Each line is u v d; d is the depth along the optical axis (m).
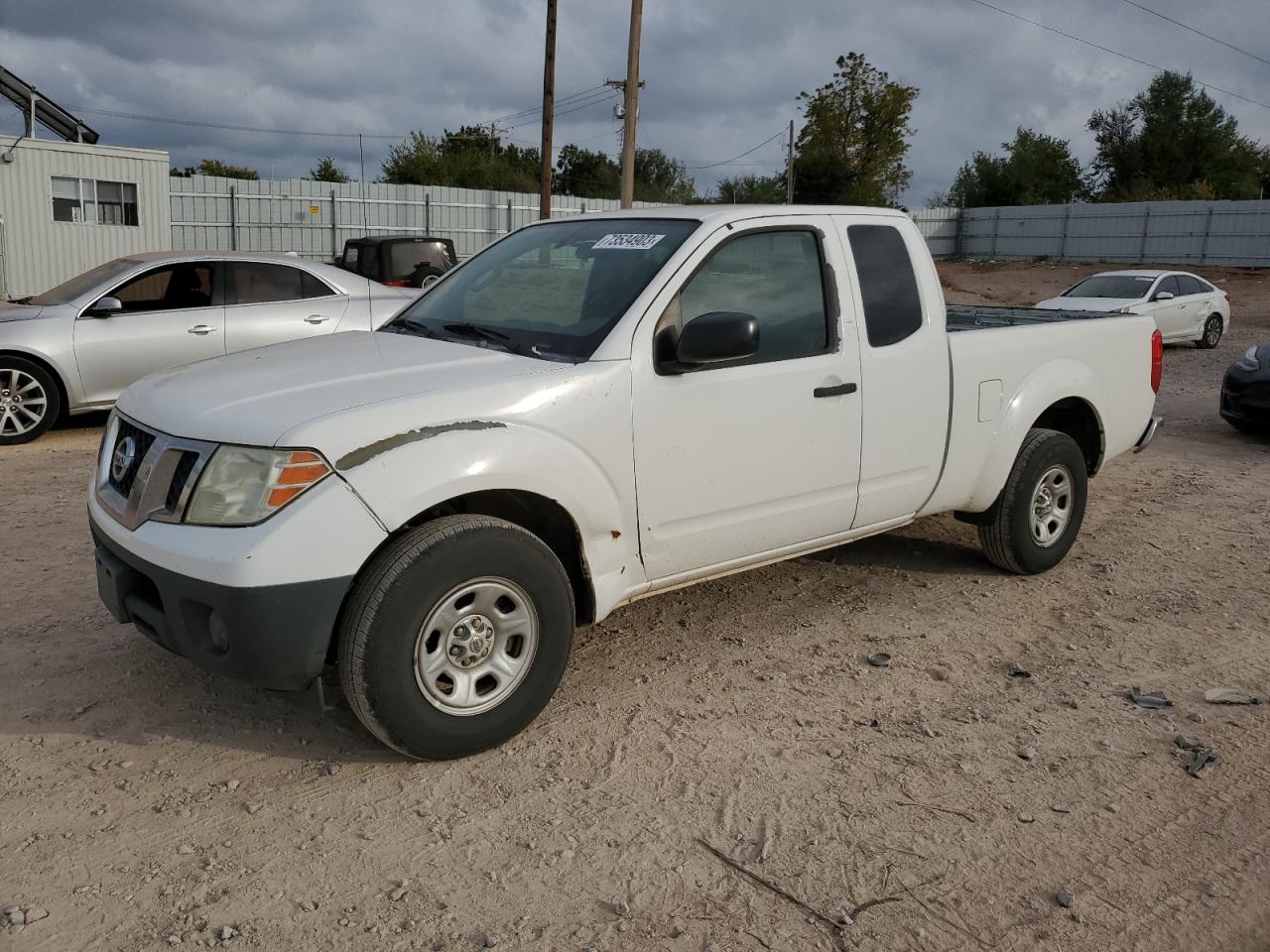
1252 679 4.23
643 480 3.75
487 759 3.47
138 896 2.72
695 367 3.80
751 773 3.41
